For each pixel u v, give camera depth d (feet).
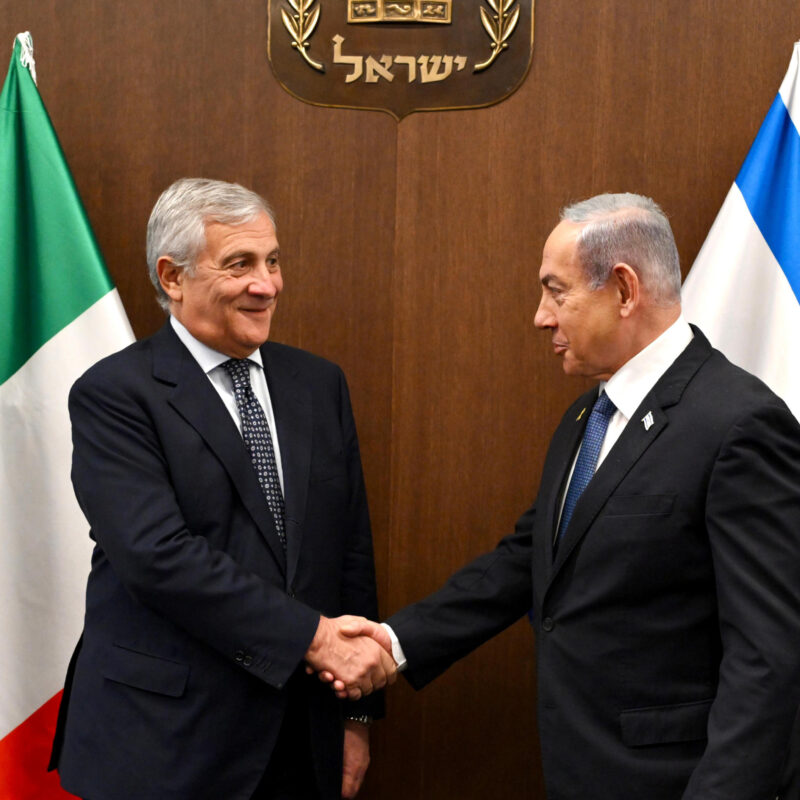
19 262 7.14
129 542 5.46
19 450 7.13
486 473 7.77
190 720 5.53
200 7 7.57
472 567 6.56
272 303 5.93
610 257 5.23
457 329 7.71
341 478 6.24
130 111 7.65
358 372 7.75
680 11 7.47
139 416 5.67
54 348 7.15
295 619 5.53
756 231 7.07
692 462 4.94
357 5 7.53
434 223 7.65
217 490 5.69
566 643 5.24
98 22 7.61
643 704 5.04
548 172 7.57
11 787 7.14
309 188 7.64
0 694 7.12
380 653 6.04
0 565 7.10
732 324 7.05
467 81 7.55
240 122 7.63
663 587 5.01
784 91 7.14
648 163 7.55
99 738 5.61
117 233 7.73
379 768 8.02
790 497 4.73
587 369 5.48
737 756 4.48
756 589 4.61
